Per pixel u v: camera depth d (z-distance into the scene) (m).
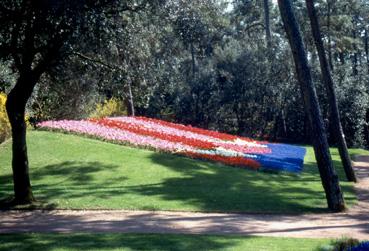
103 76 13.16
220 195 14.19
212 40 39.56
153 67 13.63
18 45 11.58
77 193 13.60
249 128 40.22
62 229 9.84
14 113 12.38
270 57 37.81
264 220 11.59
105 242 8.21
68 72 12.93
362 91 38.50
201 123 41.84
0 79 19.12
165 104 41.62
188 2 11.88
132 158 18.38
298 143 38.44
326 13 39.69
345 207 13.52
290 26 14.11
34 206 12.25
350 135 39.53
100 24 10.13
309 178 18.89
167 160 18.64
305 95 14.12
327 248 7.90
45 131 21.12
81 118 27.72
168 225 10.54
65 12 9.58
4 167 16.50
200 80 40.91
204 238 8.80
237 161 19.30
